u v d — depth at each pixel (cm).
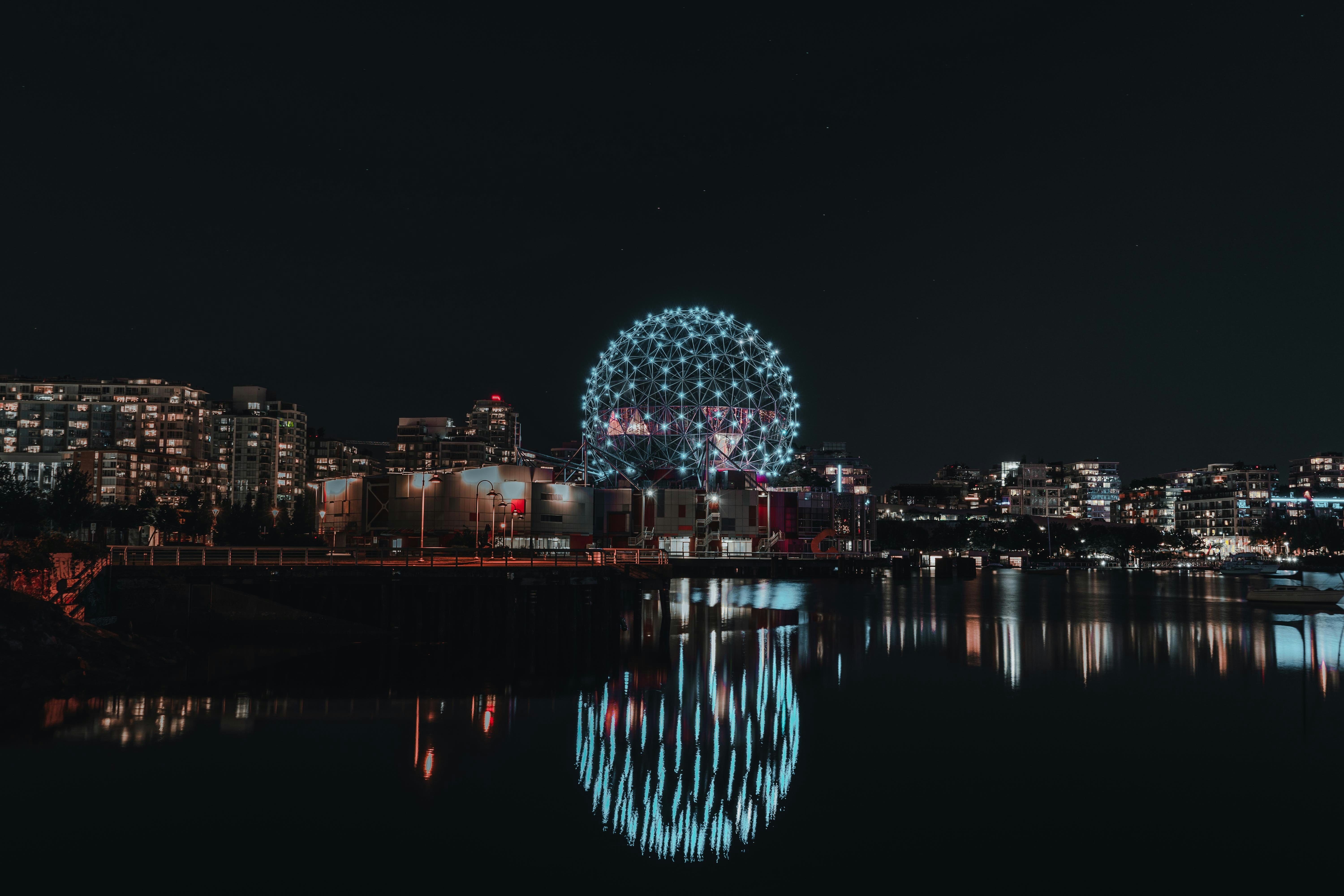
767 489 18200
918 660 6128
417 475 15112
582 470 17362
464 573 6147
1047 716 4309
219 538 16975
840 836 2767
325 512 16375
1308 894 2414
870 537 19800
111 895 2297
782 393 17662
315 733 3747
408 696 4531
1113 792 3169
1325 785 3253
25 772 3180
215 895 2312
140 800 2925
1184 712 4422
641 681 5144
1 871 2419
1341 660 6222
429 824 2783
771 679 5300
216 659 5422
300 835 2684
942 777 3328
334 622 6256
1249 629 8469
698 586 16050
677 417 17812
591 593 6312
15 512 15038
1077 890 2434
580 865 2531
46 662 4616
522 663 5725
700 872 2505
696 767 3419
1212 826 2864
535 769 3341
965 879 2488
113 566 5659
